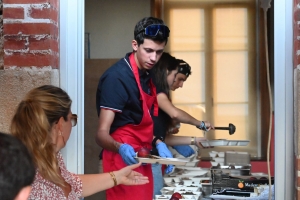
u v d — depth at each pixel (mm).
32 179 1148
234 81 5832
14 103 2576
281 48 2625
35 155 1863
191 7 5863
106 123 2678
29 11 2590
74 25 2711
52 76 2588
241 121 5812
